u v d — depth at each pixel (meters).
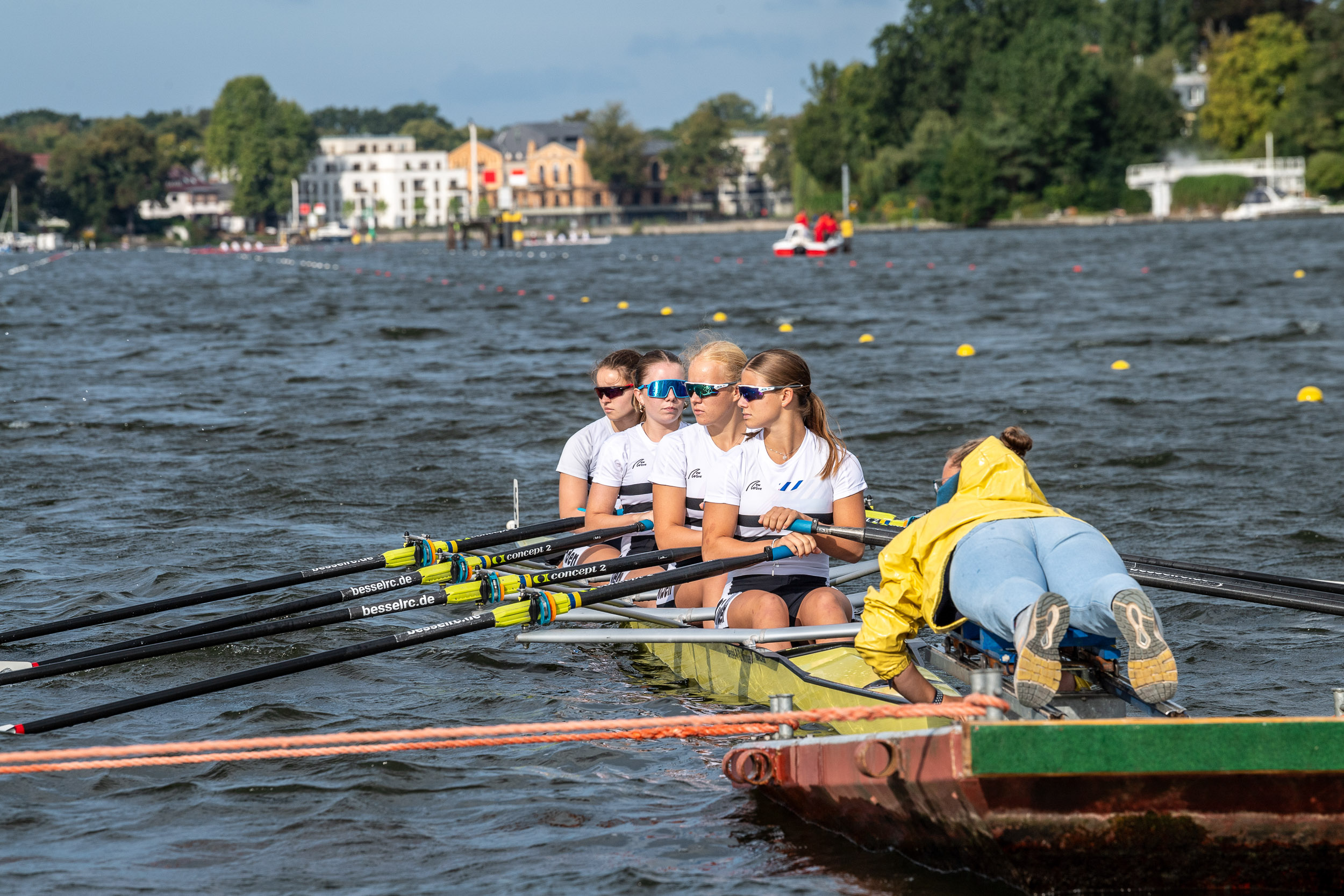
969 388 59.56
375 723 20.34
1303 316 88.25
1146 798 12.97
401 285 156.62
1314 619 24.89
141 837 16.03
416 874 14.86
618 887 14.41
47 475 41.47
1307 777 12.91
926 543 16.17
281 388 63.00
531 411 54.84
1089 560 14.96
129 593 27.95
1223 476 38.56
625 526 24.36
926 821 14.03
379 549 31.83
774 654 19.45
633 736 15.94
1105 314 95.12
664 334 89.50
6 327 99.88
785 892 14.19
